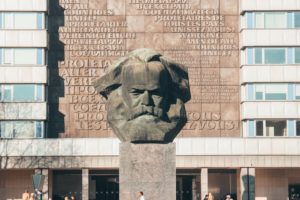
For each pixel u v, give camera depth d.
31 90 103.81
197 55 105.25
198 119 104.69
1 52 103.94
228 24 105.81
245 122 104.31
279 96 104.56
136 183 69.12
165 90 70.25
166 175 69.25
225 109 105.19
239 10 105.88
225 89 105.31
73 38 104.81
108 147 101.62
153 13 105.31
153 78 69.56
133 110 69.69
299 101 104.44
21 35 103.81
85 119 104.25
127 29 105.00
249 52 104.50
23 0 104.00
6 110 103.06
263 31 104.50
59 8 105.25
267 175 106.31
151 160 69.25
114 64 71.44
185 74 71.75
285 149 103.00
